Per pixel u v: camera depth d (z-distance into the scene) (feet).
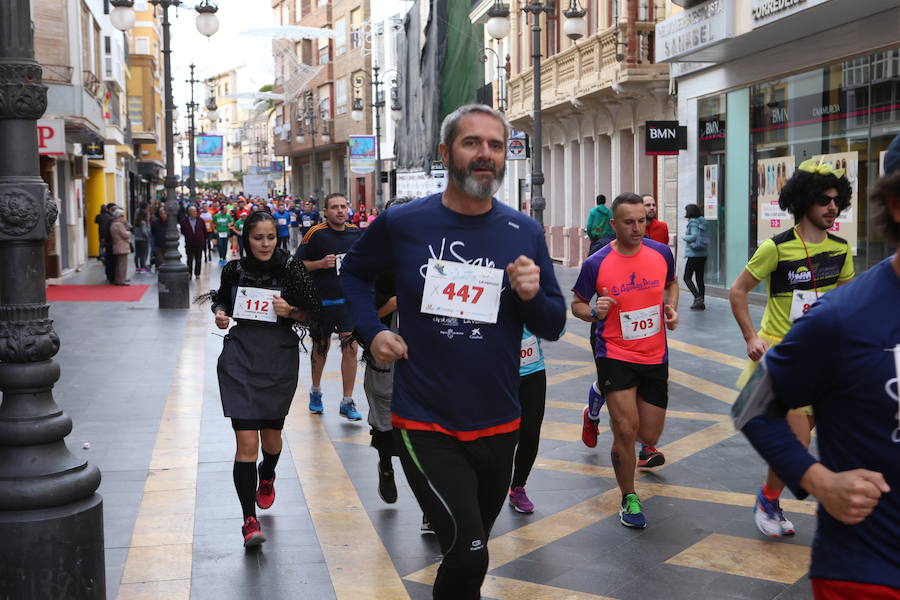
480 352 11.15
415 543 16.93
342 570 15.62
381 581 15.16
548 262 11.68
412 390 11.27
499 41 116.88
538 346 18.34
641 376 18.08
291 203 156.66
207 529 17.57
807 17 43.39
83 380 32.89
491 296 11.19
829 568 7.37
